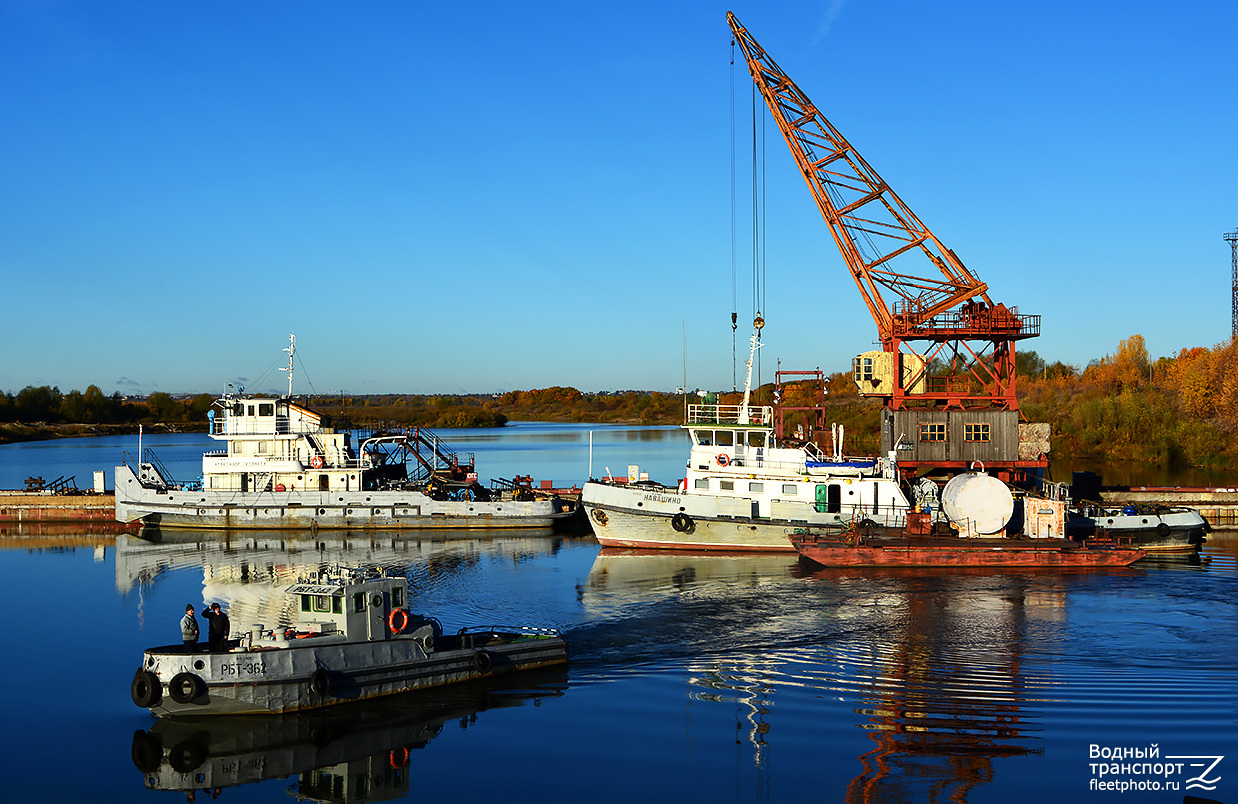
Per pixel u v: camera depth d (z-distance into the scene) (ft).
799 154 207.21
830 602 135.03
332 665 90.58
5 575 165.17
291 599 143.64
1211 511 226.38
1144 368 507.30
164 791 76.13
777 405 190.70
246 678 85.81
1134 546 179.52
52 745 85.30
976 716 89.45
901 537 164.76
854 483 175.73
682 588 146.20
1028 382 531.91
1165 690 95.55
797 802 72.28
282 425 225.56
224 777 78.84
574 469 372.79
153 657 85.76
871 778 76.28
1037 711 90.33
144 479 229.04
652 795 73.82
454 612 131.75
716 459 182.60
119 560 180.65
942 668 103.60
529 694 97.35
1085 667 102.99
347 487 223.10
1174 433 354.13
